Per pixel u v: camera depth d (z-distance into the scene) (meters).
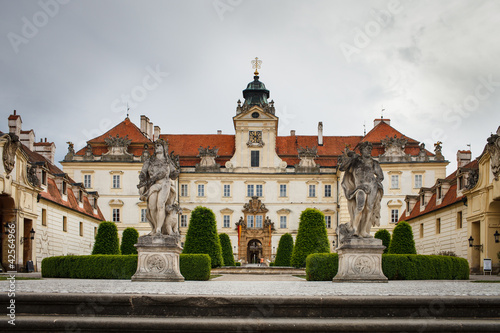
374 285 15.86
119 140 76.12
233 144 83.31
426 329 9.38
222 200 78.38
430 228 48.53
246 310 10.18
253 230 76.69
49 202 42.25
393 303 10.13
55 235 44.12
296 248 37.38
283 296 10.44
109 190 75.25
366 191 17.73
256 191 78.75
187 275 22.52
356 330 9.40
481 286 15.50
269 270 36.03
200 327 9.45
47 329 9.48
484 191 34.28
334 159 80.50
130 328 9.45
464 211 38.91
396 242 31.55
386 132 77.50
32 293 10.45
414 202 57.81
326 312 10.15
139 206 75.06
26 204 36.44
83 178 75.38
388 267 22.75
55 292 10.95
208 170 78.69
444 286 15.37
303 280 22.86
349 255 17.80
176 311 10.20
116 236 37.03
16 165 34.41
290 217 78.06
